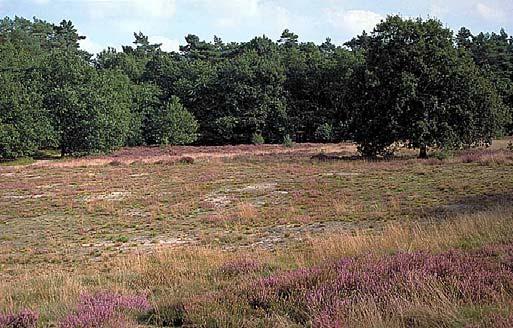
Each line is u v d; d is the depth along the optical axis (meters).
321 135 77.44
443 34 43.19
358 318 5.93
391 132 41.41
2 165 49.94
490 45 94.12
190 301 7.49
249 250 14.17
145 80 89.75
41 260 14.62
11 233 19.12
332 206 21.02
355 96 44.75
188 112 76.44
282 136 80.19
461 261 8.04
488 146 45.19
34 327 7.09
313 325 6.01
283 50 104.38
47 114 57.62
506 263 7.90
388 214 18.17
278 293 7.60
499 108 42.62
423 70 41.22
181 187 29.17
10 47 75.38
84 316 7.09
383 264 8.20
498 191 21.58
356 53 89.81
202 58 102.50
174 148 66.38
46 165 46.31
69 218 21.69
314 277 7.94
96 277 11.16
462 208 18.25
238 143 80.81
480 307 6.15
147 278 10.56
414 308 6.07
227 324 6.57
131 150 63.69
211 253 13.40
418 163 35.97
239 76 80.12
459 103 40.81
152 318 7.30
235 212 20.86
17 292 9.84
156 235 17.59
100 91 61.53
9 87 56.44
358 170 33.62
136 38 118.69
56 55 63.81
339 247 11.86
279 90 81.62
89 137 57.62
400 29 43.16
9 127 53.62
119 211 22.75
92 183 32.75
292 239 15.45
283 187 27.22
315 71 85.44
